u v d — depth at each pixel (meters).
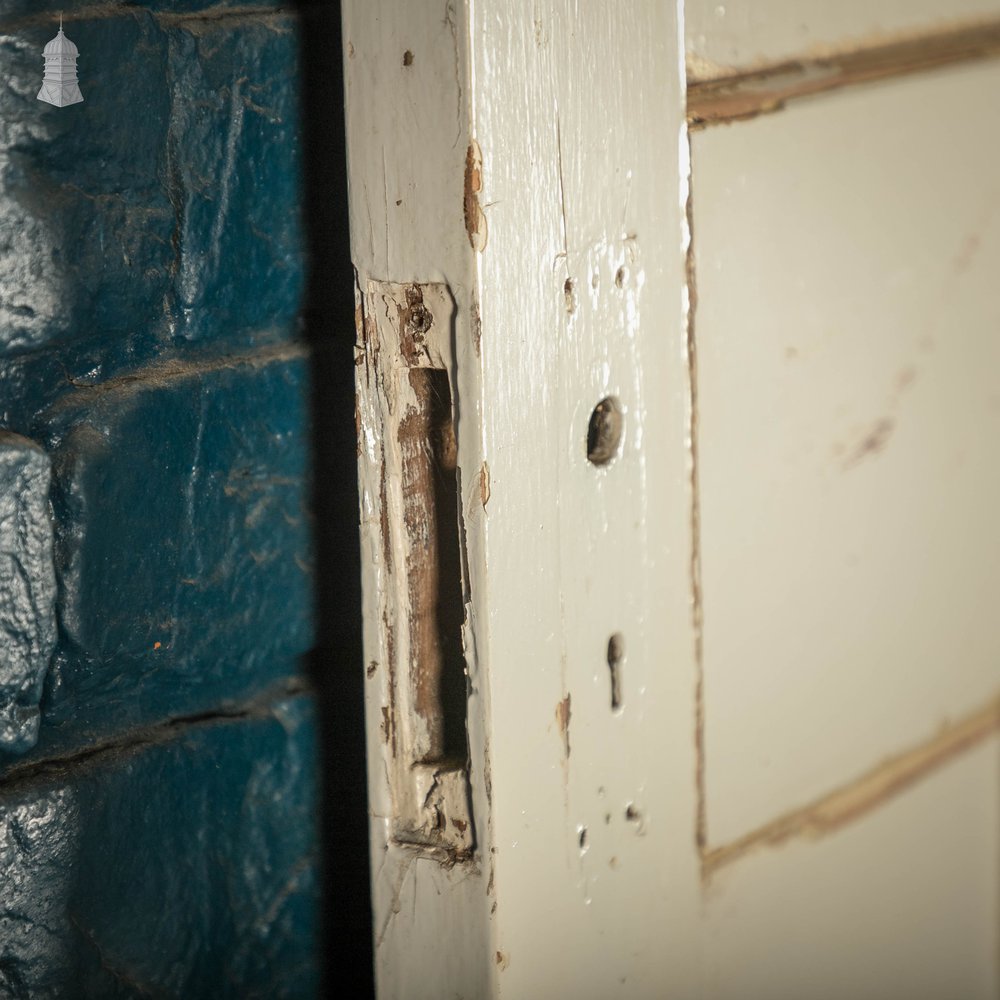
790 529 0.97
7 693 0.71
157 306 0.76
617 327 0.77
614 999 0.84
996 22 1.11
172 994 0.82
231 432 0.80
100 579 0.74
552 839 0.77
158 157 0.74
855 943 1.15
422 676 0.76
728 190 0.85
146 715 0.79
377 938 0.78
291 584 0.84
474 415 0.68
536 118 0.69
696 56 0.84
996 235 1.13
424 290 0.69
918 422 1.09
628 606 0.81
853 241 0.98
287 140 0.79
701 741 0.90
